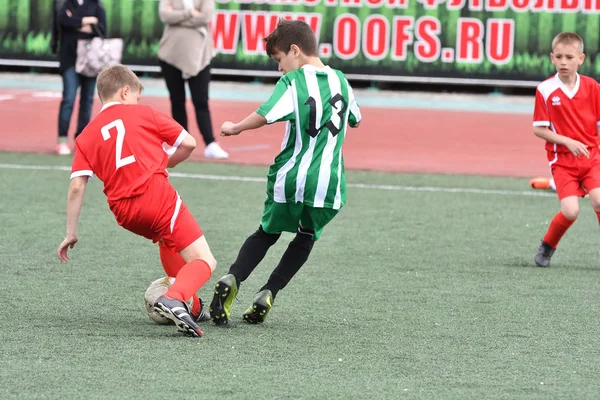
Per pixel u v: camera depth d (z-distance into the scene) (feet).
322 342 47.73
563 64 66.49
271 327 50.52
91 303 54.54
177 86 117.80
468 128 157.99
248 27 199.52
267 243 51.52
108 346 45.96
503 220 85.61
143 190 47.73
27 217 80.38
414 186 103.50
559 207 92.63
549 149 68.18
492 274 64.80
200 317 51.31
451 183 106.32
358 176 109.81
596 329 51.21
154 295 50.37
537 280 63.26
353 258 68.95
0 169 105.40
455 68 194.80
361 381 41.50
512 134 152.05
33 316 51.31
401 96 199.31
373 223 82.58
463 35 193.77
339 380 41.57
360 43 196.34
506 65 193.47
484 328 51.03
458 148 135.95
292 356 45.14
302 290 59.21
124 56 203.41
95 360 43.62
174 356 44.55
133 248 69.82
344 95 50.19
